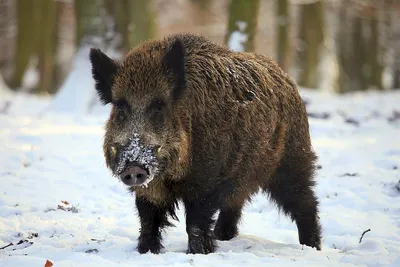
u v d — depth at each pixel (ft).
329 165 81.56
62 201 63.41
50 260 43.70
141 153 42.19
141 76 44.27
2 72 252.01
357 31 250.16
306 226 56.90
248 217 64.90
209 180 46.78
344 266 43.91
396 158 81.97
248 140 49.60
